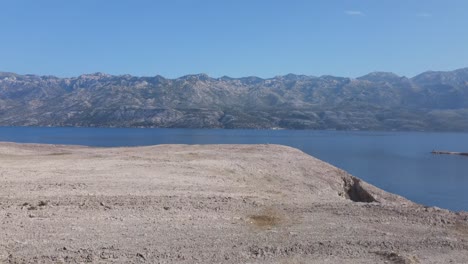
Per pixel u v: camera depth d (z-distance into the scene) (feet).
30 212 46.60
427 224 50.44
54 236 39.17
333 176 107.76
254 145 137.49
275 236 42.70
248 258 36.17
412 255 38.75
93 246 37.01
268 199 64.59
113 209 49.78
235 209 53.57
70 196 55.93
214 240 40.37
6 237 38.09
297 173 103.45
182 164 92.17
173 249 37.32
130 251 36.22
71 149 139.33
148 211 49.75
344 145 519.60
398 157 373.20
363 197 102.94
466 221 52.54
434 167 294.87
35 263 32.76
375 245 41.60
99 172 77.46
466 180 228.22
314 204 59.06
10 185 61.57
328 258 37.17
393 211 55.42
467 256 40.22
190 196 60.59
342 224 48.42
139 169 82.69
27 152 116.67
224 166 95.09
